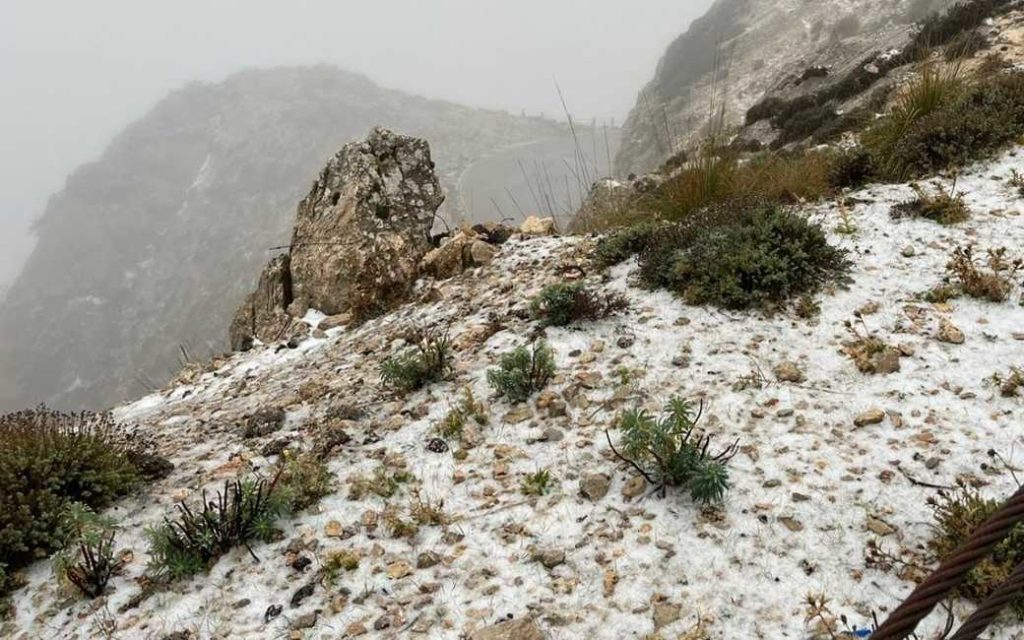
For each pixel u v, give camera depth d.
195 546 4.31
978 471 4.02
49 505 4.75
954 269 6.07
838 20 36.41
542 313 6.98
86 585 4.20
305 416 6.41
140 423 8.00
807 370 5.34
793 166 9.74
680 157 15.02
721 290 6.35
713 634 3.32
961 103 9.23
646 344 6.07
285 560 4.24
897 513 3.86
